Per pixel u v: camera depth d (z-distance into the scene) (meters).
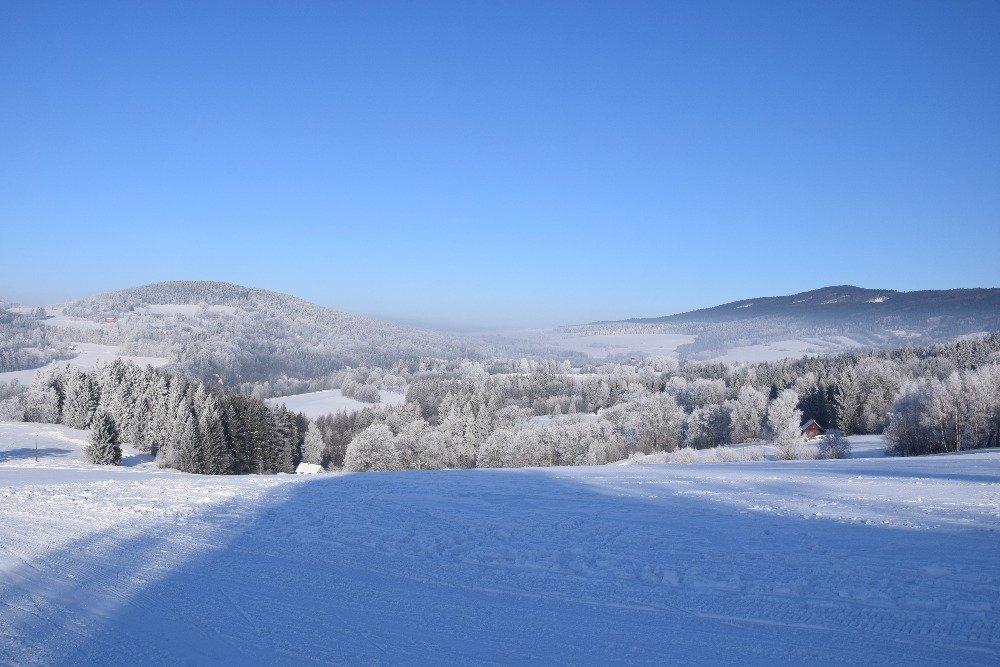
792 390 82.69
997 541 11.72
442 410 97.38
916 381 62.66
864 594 8.52
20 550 11.07
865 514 14.93
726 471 28.22
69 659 6.42
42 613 7.81
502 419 87.06
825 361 117.44
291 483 22.59
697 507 16.31
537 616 7.89
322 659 6.51
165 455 60.75
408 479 24.55
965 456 36.12
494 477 25.33
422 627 7.49
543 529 13.27
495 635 7.24
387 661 6.47
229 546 11.60
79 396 75.12
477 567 10.20
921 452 54.16
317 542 11.97
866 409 75.31
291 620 7.70
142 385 72.12
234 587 9.06
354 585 9.20
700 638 7.12
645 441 76.00
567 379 133.62
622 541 12.02
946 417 53.22
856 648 6.79
